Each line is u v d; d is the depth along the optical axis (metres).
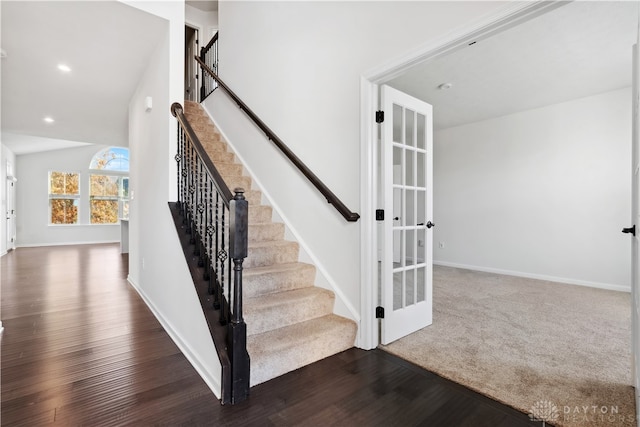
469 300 3.51
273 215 3.23
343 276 2.47
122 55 3.11
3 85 3.69
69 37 2.79
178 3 2.69
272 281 2.44
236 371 1.65
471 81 3.67
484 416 1.55
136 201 3.89
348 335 2.29
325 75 2.69
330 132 2.62
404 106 2.52
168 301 2.62
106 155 9.89
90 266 5.51
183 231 2.38
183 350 2.21
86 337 2.45
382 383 1.84
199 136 4.12
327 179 2.64
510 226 4.98
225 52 4.33
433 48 1.90
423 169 2.77
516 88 3.89
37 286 4.04
